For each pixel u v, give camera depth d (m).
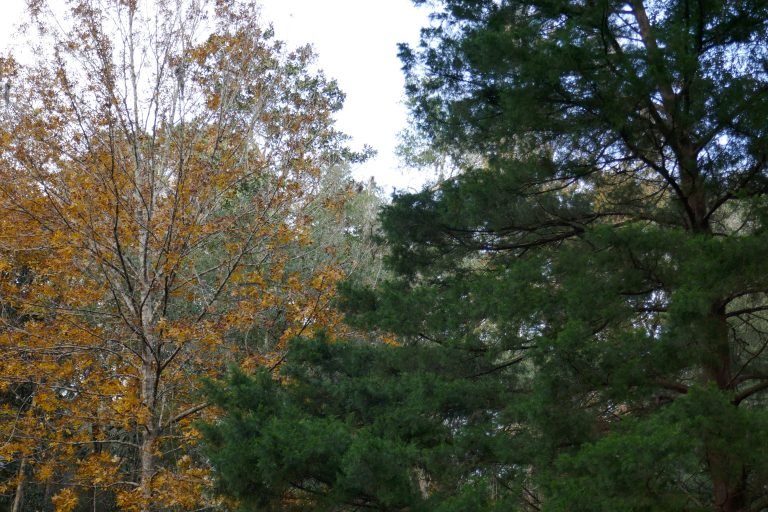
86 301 14.99
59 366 14.89
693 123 9.24
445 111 11.73
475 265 12.65
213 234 15.73
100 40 15.32
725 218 10.58
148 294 14.52
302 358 11.75
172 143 15.96
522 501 9.83
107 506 21.88
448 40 11.57
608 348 8.09
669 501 6.79
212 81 16.50
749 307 10.46
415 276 12.36
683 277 8.16
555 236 11.39
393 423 9.78
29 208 14.70
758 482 8.24
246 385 10.77
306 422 9.12
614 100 9.35
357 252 21.48
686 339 7.95
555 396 8.29
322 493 8.82
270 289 16.12
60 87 15.20
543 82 9.57
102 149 15.16
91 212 14.20
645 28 10.66
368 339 15.04
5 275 16.53
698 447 6.93
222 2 16.70
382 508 8.71
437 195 11.73
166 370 15.89
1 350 14.70
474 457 9.32
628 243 8.57
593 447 6.98
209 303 15.25
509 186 10.54
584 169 10.38
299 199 16.67
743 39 9.58
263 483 8.59
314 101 17.22
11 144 14.97
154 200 15.52
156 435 14.52
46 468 15.16
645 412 9.15
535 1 10.97
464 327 10.62
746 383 10.82
